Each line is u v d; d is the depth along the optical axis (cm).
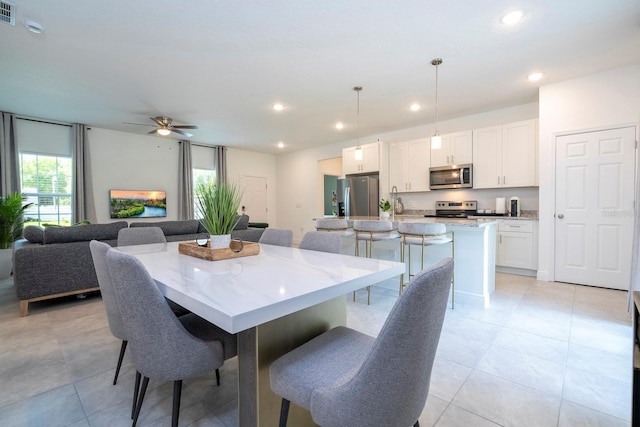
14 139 497
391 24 256
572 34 271
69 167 566
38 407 162
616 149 346
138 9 234
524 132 444
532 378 185
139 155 646
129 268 113
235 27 259
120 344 237
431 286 78
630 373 188
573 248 378
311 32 267
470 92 410
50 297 310
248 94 413
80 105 457
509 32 268
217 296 106
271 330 125
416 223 298
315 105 460
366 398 83
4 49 293
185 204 698
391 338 78
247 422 123
